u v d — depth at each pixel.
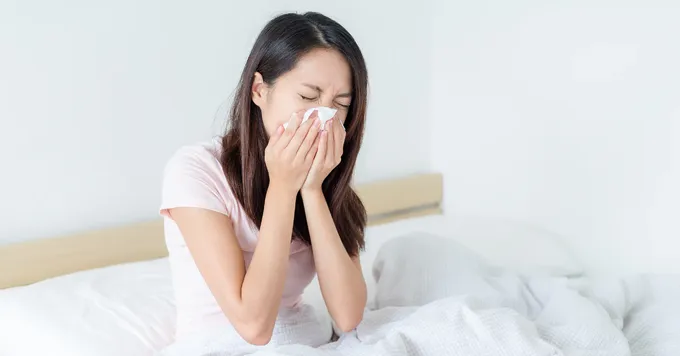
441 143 2.84
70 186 2.09
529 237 2.34
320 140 1.31
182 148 1.44
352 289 1.42
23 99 1.99
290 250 1.46
